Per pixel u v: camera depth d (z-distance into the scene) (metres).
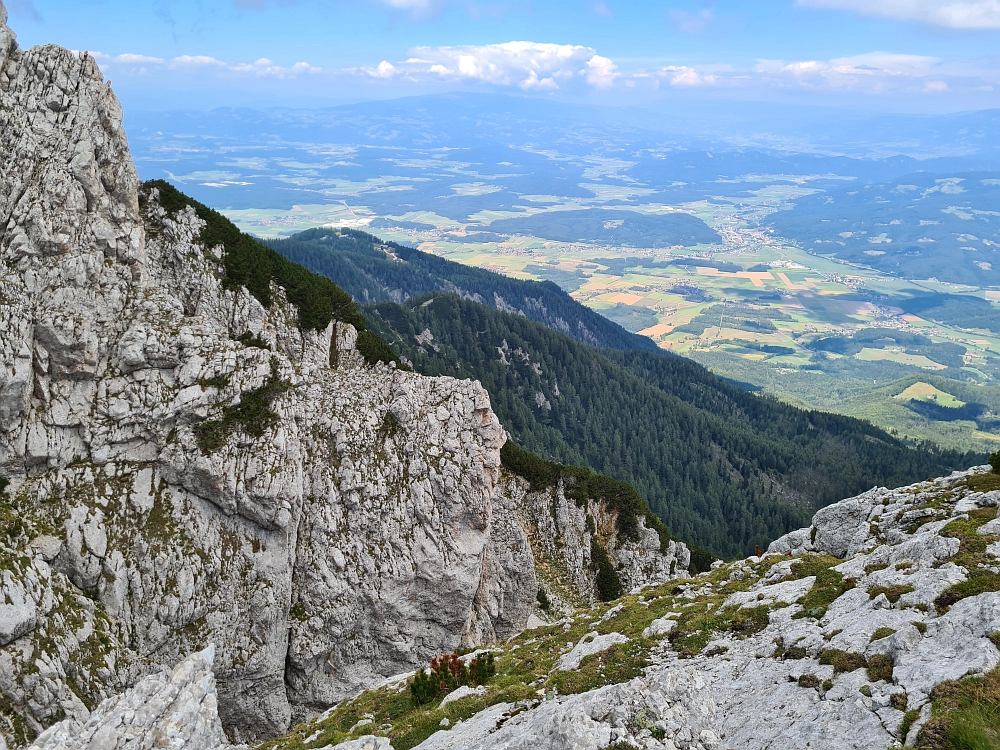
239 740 56.53
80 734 33.78
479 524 69.56
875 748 21.47
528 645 46.28
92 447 54.03
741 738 25.05
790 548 52.47
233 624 55.09
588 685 32.91
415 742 33.47
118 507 52.94
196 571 53.81
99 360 56.19
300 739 40.16
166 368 58.03
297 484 59.75
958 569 28.64
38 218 54.94
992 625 24.17
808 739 23.31
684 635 35.59
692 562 107.12
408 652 64.38
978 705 21.00
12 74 58.00
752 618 34.16
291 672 60.91
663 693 27.59
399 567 64.00
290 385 62.81
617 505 97.00
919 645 25.19
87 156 58.50
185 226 71.94
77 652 45.66
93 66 60.53
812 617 31.58
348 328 81.69
